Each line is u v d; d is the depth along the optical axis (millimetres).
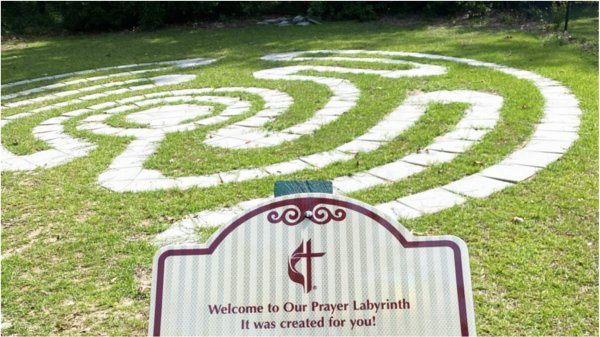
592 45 11352
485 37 13273
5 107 8906
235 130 6730
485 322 2928
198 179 5148
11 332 3008
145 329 2998
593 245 3643
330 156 5602
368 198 4504
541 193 4449
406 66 10117
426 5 17906
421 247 1854
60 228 4234
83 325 3045
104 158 5891
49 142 6688
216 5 19156
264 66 11094
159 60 12852
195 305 1820
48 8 20328
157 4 18922
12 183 5301
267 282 1838
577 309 3002
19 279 3520
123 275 3502
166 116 7656
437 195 4516
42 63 13477
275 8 20266
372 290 1825
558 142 5625
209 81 9914
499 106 7121
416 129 6312
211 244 1872
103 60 13383
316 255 1858
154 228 4137
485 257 3525
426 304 1808
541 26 14695
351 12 18125
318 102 7887
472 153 5445
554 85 8125
